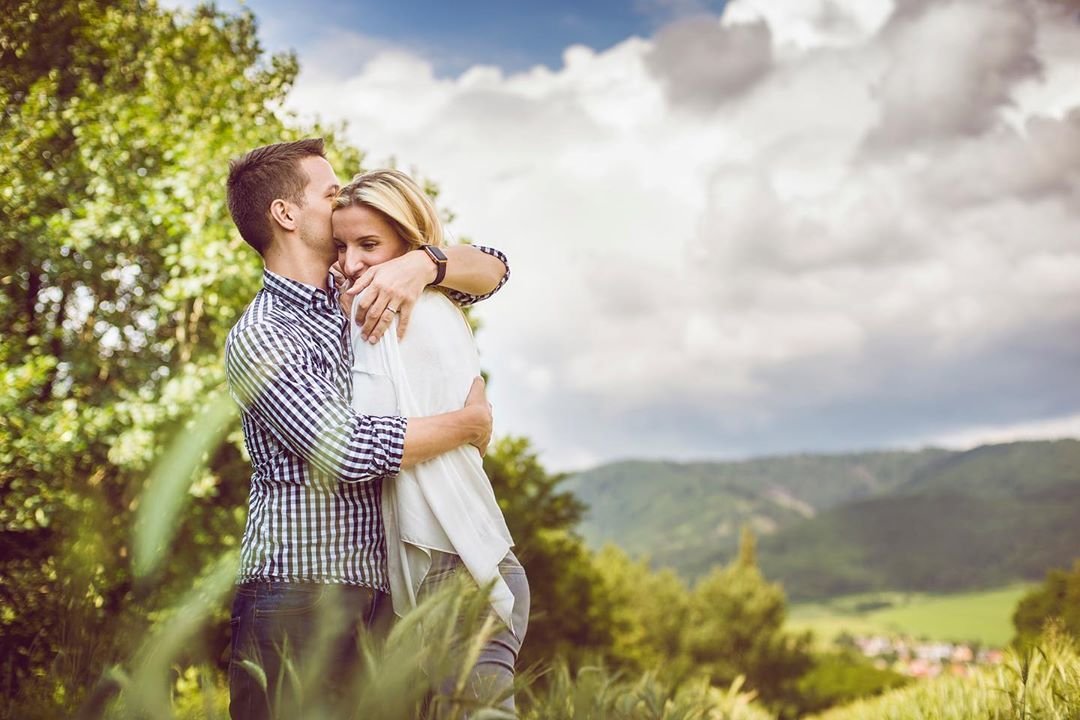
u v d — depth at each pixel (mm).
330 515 1929
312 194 2193
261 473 2004
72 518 3143
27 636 2838
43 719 1994
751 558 80125
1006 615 165250
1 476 6457
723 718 4160
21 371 6680
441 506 1931
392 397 2008
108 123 8102
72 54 8516
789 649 52188
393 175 2191
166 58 9023
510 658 1946
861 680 50281
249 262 7500
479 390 2088
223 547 7203
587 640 12219
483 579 1911
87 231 7805
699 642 51500
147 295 8977
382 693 1321
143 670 1452
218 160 7641
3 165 7512
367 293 2029
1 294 7828
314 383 1920
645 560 55688
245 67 10227
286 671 1805
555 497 11961
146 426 7199
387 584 1991
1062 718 2787
